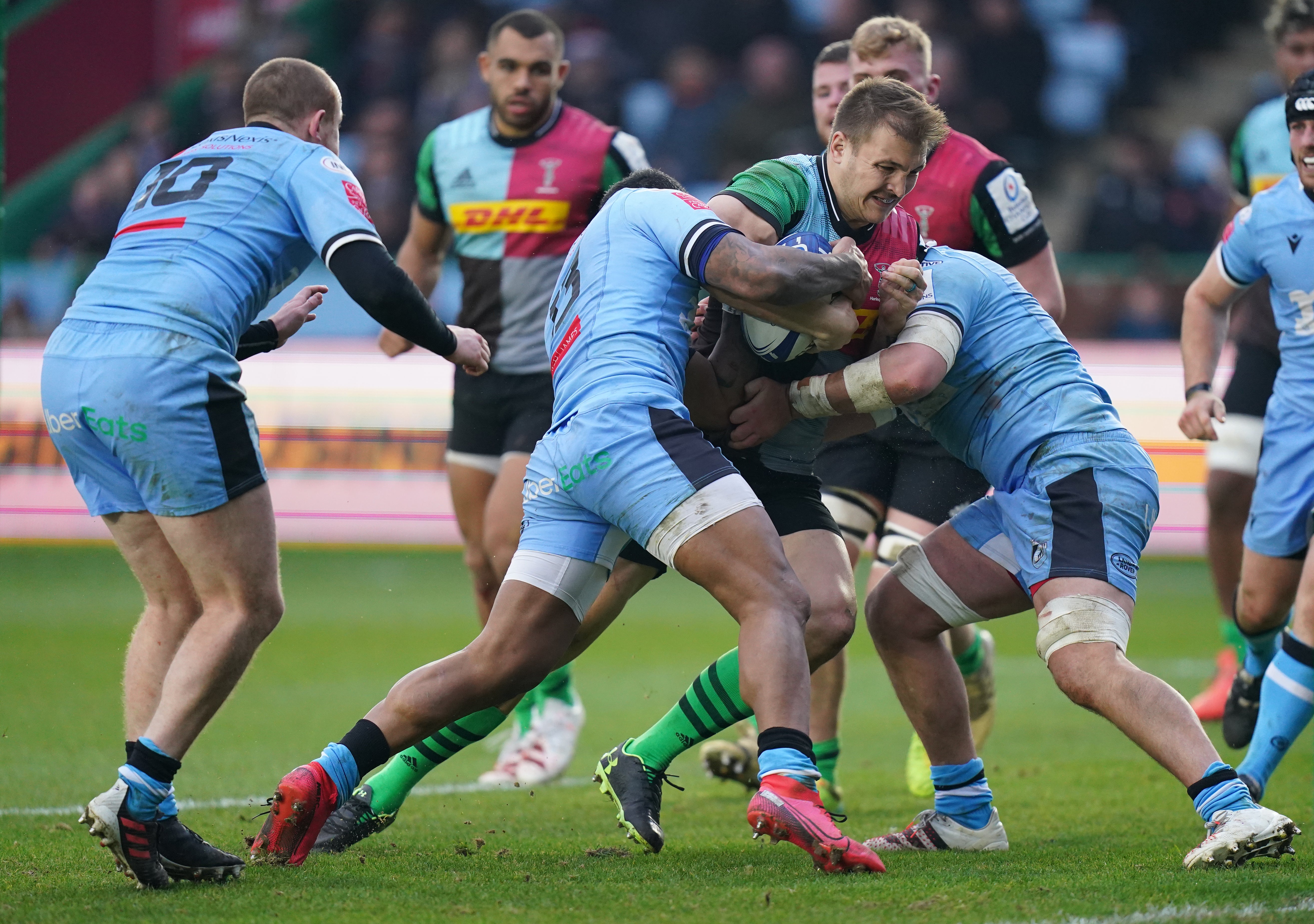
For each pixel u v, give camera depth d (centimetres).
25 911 1068
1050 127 6053
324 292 1404
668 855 1340
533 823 1614
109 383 1175
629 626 3703
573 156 2170
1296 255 1623
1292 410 1672
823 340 1262
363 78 5888
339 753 1241
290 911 1062
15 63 6350
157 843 1151
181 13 6397
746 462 1437
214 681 1183
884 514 1911
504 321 2158
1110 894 1103
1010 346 1348
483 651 1247
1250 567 1745
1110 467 1307
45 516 4103
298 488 4184
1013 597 1359
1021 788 1841
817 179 1326
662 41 6059
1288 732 1514
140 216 1245
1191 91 6266
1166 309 4262
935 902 1074
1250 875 1166
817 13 6025
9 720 2308
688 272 1232
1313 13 2177
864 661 3281
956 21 6006
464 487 2184
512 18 2178
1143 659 3138
